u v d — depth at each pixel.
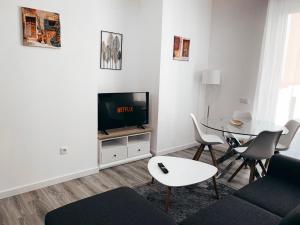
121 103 3.54
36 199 2.50
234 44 4.07
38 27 2.44
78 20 2.71
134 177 3.10
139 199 1.75
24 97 2.47
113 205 1.65
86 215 1.53
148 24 3.74
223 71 4.28
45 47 2.52
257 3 3.73
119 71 3.83
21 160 2.55
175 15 3.71
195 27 4.09
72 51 2.72
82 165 3.05
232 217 1.55
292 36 3.36
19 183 2.58
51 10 2.50
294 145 3.37
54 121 2.72
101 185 2.85
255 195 1.85
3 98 2.35
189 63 4.13
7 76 2.34
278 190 1.93
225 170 3.21
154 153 3.93
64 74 2.70
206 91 4.56
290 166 2.07
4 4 2.23
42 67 2.54
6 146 2.44
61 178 2.88
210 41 4.41
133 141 3.75
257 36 3.77
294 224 1.11
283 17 3.38
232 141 3.47
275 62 3.50
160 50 3.62
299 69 3.33
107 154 3.34
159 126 3.87
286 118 3.51
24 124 2.51
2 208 2.31
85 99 2.93
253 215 1.58
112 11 3.59
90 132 3.05
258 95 3.71
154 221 1.50
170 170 2.29
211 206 1.69
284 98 3.50
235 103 4.16
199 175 2.20
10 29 2.29
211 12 4.33
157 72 3.71
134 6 3.83
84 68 2.85
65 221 1.47
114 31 3.66
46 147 2.71
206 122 3.29
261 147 2.62
